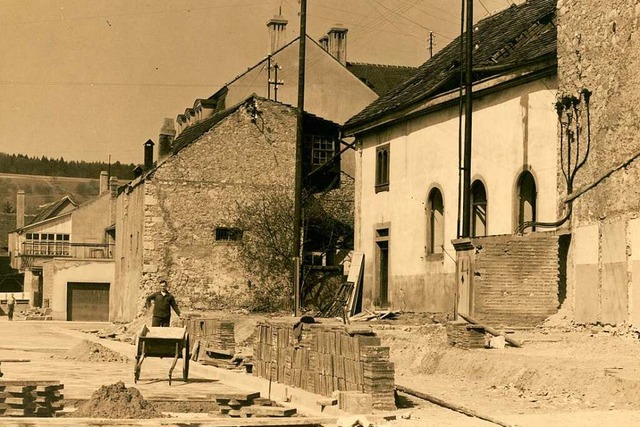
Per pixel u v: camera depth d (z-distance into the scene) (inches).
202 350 1307.8
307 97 2728.8
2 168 6412.4
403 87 1935.3
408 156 1769.2
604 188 1147.3
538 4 1716.3
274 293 2209.6
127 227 2436.0
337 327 857.5
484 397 832.9
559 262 1288.1
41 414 762.2
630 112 1095.0
